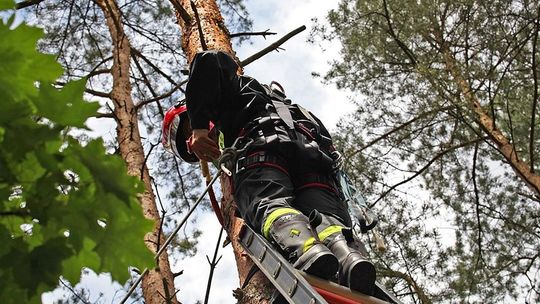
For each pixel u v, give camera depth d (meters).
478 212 8.58
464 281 8.12
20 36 0.60
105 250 0.61
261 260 2.49
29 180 0.60
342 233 2.57
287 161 2.78
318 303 2.11
